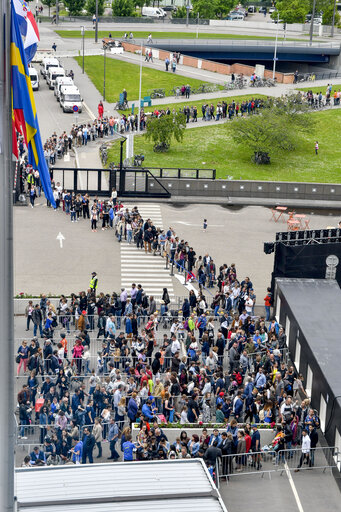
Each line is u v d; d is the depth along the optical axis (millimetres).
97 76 138250
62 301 53188
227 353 50938
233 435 40062
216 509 22250
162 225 78188
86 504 21969
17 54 20359
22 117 20969
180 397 44562
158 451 36906
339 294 54938
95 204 73812
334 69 171625
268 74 140375
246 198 87250
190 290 56781
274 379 45375
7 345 15305
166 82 136375
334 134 113000
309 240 58062
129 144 92000
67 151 96688
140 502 22281
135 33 183875
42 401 42125
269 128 97312
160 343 52344
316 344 46656
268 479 39625
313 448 40156
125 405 42500
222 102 115188
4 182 15961
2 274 15469
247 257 70812
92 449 38938
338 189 88188
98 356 46719
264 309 60125
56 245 70125
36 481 23203
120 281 63500
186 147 103312
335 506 37969
